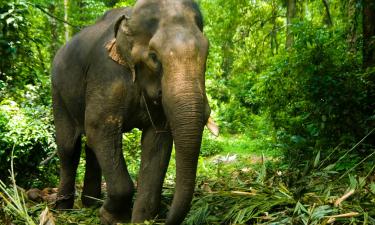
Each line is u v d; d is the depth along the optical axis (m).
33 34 9.11
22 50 7.75
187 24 3.66
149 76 3.93
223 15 19.08
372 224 3.61
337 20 13.75
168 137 4.46
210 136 14.26
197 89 3.39
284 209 4.12
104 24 4.81
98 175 5.55
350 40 9.13
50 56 14.48
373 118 6.89
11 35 7.43
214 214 4.39
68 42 5.36
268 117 9.56
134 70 4.00
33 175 6.75
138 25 3.84
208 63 21.02
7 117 6.30
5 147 6.02
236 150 13.30
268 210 4.04
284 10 18.75
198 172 8.77
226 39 19.84
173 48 3.47
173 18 3.66
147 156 4.46
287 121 8.77
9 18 6.92
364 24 7.99
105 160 4.32
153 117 4.35
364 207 3.84
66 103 5.12
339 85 7.31
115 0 19.50
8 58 7.38
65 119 5.37
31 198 5.59
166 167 4.48
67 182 5.39
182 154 3.38
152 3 3.84
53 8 15.20
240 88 19.08
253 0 17.67
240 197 4.45
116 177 4.31
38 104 7.84
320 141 7.12
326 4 14.41
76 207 5.59
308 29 8.16
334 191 4.59
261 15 17.56
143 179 4.44
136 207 4.38
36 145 6.48
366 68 7.77
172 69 3.44
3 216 4.29
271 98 8.90
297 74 8.08
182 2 3.81
